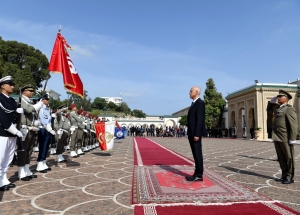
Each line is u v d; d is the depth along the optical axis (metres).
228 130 36.19
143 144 17.23
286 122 5.25
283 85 29.09
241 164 7.80
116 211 3.35
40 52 40.09
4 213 3.28
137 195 4.02
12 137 4.60
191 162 8.05
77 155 9.77
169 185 4.71
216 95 41.53
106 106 97.62
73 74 7.70
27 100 5.49
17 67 33.03
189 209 3.38
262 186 4.83
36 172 6.24
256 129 27.69
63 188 4.60
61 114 8.48
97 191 4.38
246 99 31.53
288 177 5.18
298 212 3.29
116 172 6.23
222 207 3.47
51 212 3.32
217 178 5.41
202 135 5.07
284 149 5.20
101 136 10.36
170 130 38.25
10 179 5.39
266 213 3.23
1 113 4.33
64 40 7.21
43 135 6.39
